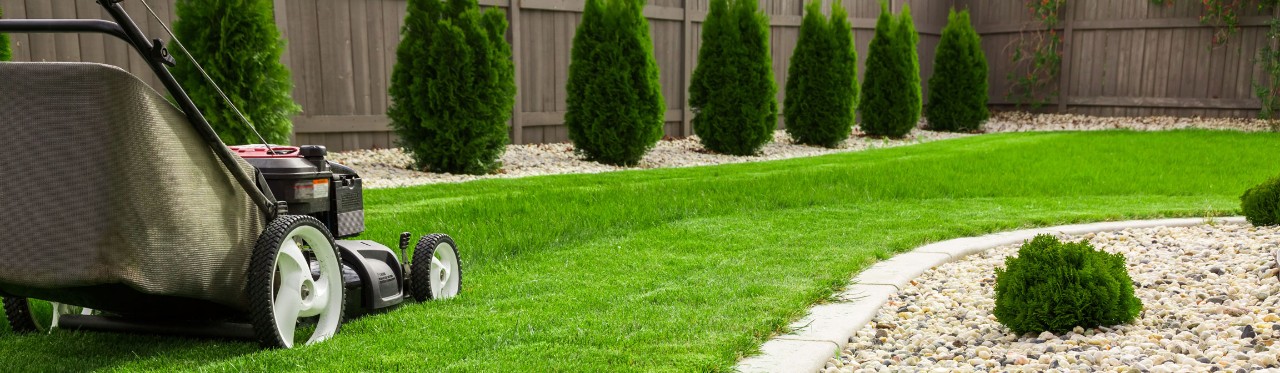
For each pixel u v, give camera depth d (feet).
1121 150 37.22
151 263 8.59
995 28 60.29
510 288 13.83
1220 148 37.70
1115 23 55.47
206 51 24.26
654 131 34.68
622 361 9.66
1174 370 9.42
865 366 10.07
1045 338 11.14
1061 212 21.57
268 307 9.59
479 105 29.50
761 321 11.24
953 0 61.46
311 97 33.09
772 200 23.34
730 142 38.73
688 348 10.07
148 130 8.45
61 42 27.71
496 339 10.59
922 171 29.53
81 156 8.18
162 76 8.57
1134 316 11.59
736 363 9.74
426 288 12.75
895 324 12.00
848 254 16.05
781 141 45.14
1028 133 49.44
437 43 28.71
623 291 13.47
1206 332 10.94
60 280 8.31
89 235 8.26
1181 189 25.91
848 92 43.19
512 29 38.01
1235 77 52.03
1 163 8.23
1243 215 20.84
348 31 33.88
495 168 31.42
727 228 19.40
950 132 52.80
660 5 43.98
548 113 40.24
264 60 25.36
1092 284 11.28
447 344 10.36
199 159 9.11
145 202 8.46
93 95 8.09
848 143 45.91
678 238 18.25
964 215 21.16
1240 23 51.29
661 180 28.37
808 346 10.37
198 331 10.41
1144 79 55.11
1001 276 11.91
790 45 50.62
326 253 10.65
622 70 33.58
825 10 51.37
